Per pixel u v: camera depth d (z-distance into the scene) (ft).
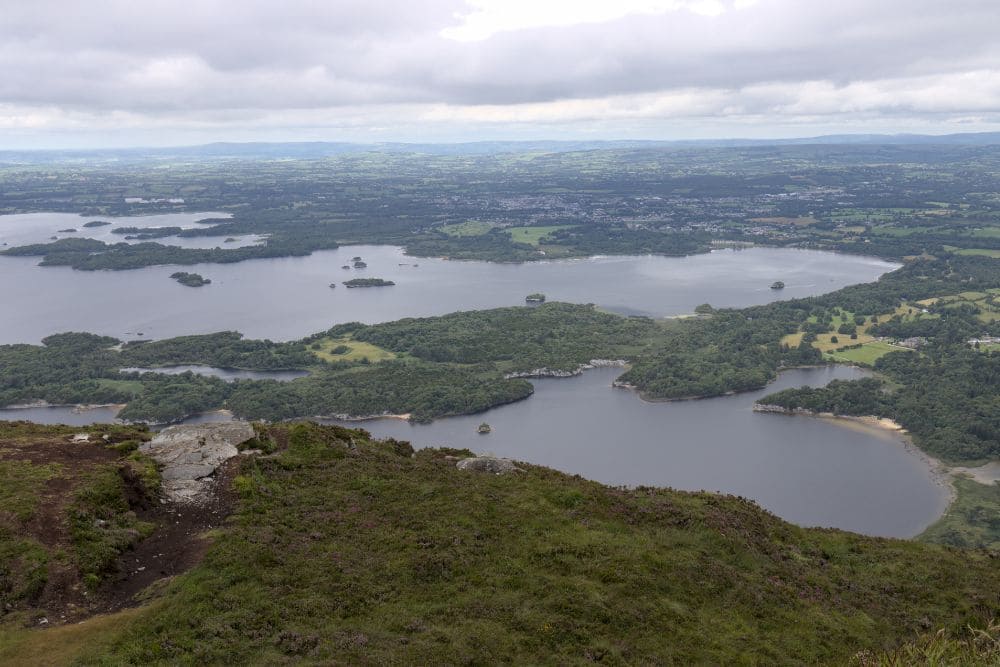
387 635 103.24
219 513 134.62
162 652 94.99
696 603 122.11
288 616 105.70
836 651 115.55
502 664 99.81
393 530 134.41
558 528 140.67
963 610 133.69
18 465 137.80
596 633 109.29
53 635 97.09
